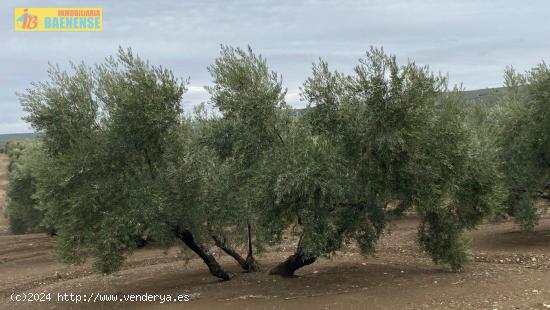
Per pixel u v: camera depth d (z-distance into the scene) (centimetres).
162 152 1309
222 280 1549
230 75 1253
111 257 1216
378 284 1330
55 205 1286
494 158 1444
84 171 1221
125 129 1238
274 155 1197
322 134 1224
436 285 1266
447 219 1352
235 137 1334
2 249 2762
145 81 1225
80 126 1291
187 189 1323
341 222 1227
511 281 1284
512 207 2036
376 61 1179
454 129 1256
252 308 1136
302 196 1147
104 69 1302
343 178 1188
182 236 1409
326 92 1218
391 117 1167
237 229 1585
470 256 1650
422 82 1167
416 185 1216
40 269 2170
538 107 1877
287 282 1427
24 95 1270
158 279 1708
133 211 1189
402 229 2528
